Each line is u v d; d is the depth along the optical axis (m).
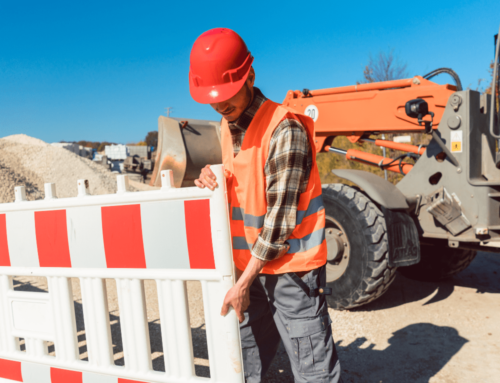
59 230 1.65
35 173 10.96
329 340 1.48
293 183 1.34
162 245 1.47
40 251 1.70
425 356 2.53
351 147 8.05
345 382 2.25
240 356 1.40
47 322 1.73
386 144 4.03
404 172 3.92
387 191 3.15
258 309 1.71
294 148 1.34
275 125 1.37
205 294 1.42
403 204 3.13
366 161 4.20
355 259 3.16
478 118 3.02
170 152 3.65
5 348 1.84
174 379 1.50
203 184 1.38
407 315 3.20
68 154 12.18
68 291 1.67
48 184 1.67
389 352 2.60
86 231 1.60
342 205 3.24
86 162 12.80
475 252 4.01
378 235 3.03
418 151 3.78
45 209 1.67
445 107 3.07
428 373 2.32
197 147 3.66
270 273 1.46
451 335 2.81
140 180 20.39
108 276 1.57
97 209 1.57
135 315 1.55
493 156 3.05
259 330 1.75
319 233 1.47
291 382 2.23
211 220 1.38
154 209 1.47
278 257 1.40
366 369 2.39
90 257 1.60
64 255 1.65
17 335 1.80
